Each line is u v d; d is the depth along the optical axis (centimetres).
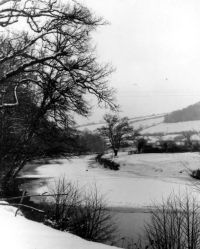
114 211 2459
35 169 5894
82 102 1898
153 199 2998
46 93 1923
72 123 2088
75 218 1378
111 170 6069
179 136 9856
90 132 10131
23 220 961
